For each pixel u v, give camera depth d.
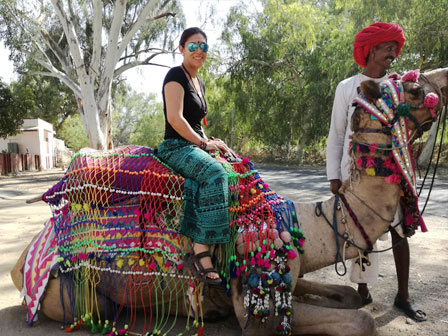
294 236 2.89
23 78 25.28
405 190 3.04
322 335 2.91
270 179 18.34
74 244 3.16
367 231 2.84
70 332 3.17
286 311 2.73
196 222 2.84
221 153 3.24
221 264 2.92
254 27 28.84
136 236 3.03
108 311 3.24
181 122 3.01
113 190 3.08
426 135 21.94
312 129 30.02
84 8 21.80
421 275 4.45
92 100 18.48
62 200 3.41
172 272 2.96
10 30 19.38
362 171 2.84
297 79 29.39
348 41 24.80
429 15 19.97
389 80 2.82
